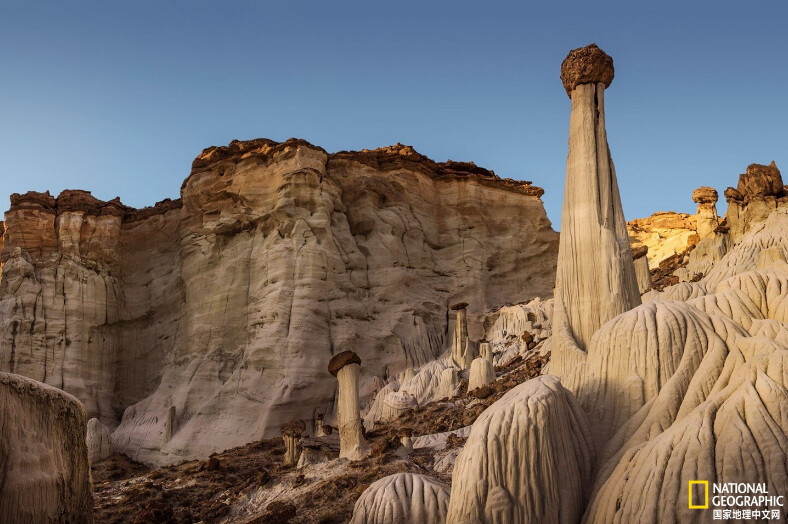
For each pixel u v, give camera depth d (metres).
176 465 41.12
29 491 14.77
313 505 25.64
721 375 17.30
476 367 38.75
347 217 57.16
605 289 24.34
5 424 14.68
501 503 15.55
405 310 54.12
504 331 50.59
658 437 15.60
